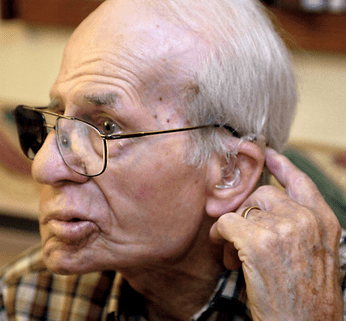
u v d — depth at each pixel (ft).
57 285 4.18
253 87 3.12
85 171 2.86
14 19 8.71
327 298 2.80
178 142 2.91
